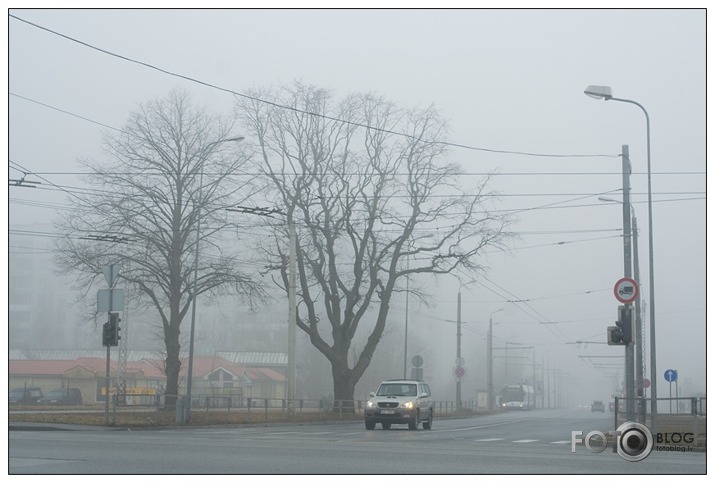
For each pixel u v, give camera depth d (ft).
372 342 233.76
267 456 81.35
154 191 204.33
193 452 84.64
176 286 206.28
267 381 433.89
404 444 103.40
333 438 115.96
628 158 150.92
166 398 182.80
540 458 83.56
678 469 73.41
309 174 223.10
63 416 165.78
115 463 72.59
